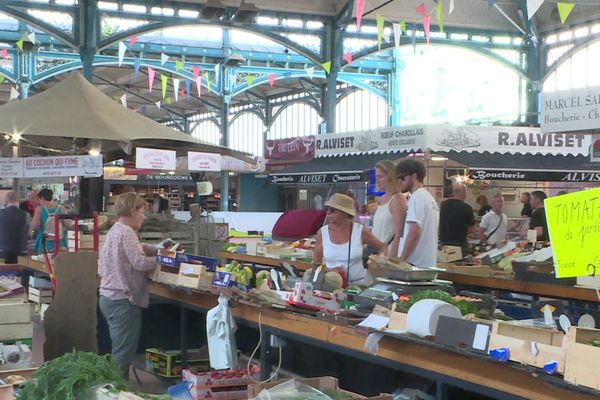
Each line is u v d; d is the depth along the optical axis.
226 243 8.98
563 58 18.77
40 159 6.11
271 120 30.48
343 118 26.81
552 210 2.71
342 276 4.50
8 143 7.32
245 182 21.62
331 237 4.63
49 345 5.61
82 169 5.81
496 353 2.82
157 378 5.95
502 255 6.59
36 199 11.89
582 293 5.02
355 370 4.63
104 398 2.53
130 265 5.07
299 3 18.67
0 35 21.80
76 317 5.67
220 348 4.46
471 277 6.04
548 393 2.65
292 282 4.84
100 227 7.23
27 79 23.53
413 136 8.99
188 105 34.12
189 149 8.14
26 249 9.16
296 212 9.00
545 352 2.67
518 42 19.84
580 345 2.53
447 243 7.48
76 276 5.68
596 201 2.55
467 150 8.92
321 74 24.03
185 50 23.03
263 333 4.30
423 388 3.93
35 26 16.67
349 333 3.63
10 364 3.54
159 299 5.86
